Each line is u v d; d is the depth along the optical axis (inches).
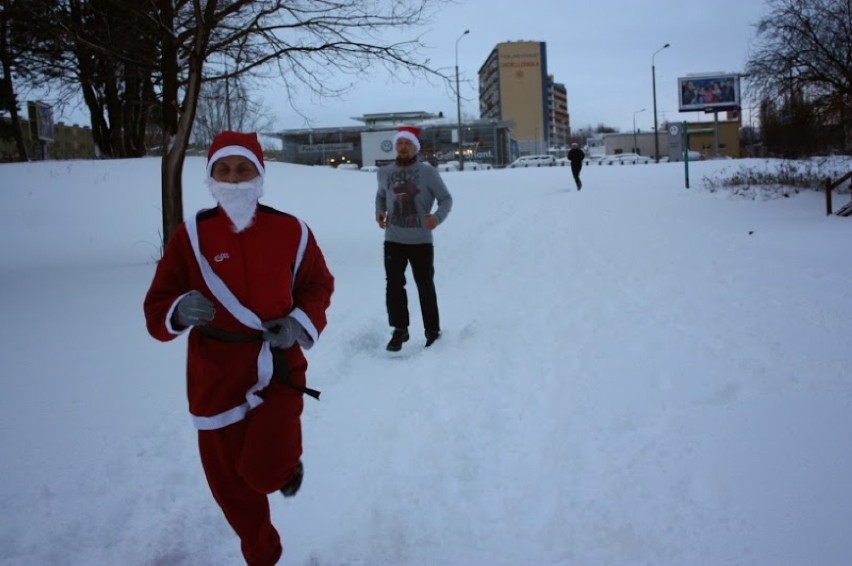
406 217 243.6
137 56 450.9
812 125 768.3
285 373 107.9
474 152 3179.1
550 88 5890.8
